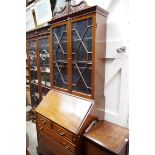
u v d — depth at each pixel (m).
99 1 1.62
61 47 1.77
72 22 1.57
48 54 2.17
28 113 2.85
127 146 1.27
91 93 1.52
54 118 1.60
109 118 1.70
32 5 2.78
